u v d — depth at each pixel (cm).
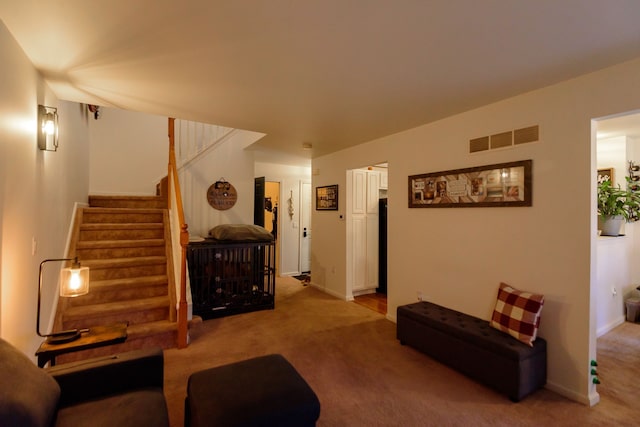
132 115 534
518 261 261
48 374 144
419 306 324
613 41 179
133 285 335
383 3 146
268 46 187
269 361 198
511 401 226
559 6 147
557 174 237
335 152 502
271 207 692
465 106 288
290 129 370
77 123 386
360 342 328
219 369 188
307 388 170
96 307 307
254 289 437
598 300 341
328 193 519
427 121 333
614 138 402
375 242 524
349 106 290
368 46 187
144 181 540
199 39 179
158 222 439
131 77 231
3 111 163
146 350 185
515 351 223
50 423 132
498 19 158
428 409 217
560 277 236
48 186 257
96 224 387
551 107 241
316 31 171
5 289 168
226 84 243
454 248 313
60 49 190
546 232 244
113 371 166
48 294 261
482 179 286
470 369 253
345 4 147
